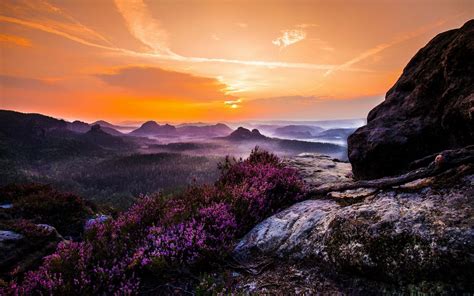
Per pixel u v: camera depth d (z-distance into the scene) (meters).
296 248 5.10
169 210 6.83
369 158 7.64
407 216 4.23
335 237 4.67
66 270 5.04
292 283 4.44
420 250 3.72
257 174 8.52
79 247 5.68
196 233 5.60
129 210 7.13
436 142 6.88
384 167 7.43
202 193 7.43
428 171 5.03
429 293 3.43
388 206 4.68
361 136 8.14
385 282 3.90
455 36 7.48
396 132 7.37
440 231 3.74
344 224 4.72
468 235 3.49
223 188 7.82
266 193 7.35
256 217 6.61
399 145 7.16
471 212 3.79
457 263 3.40
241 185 7.81
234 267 5.13
